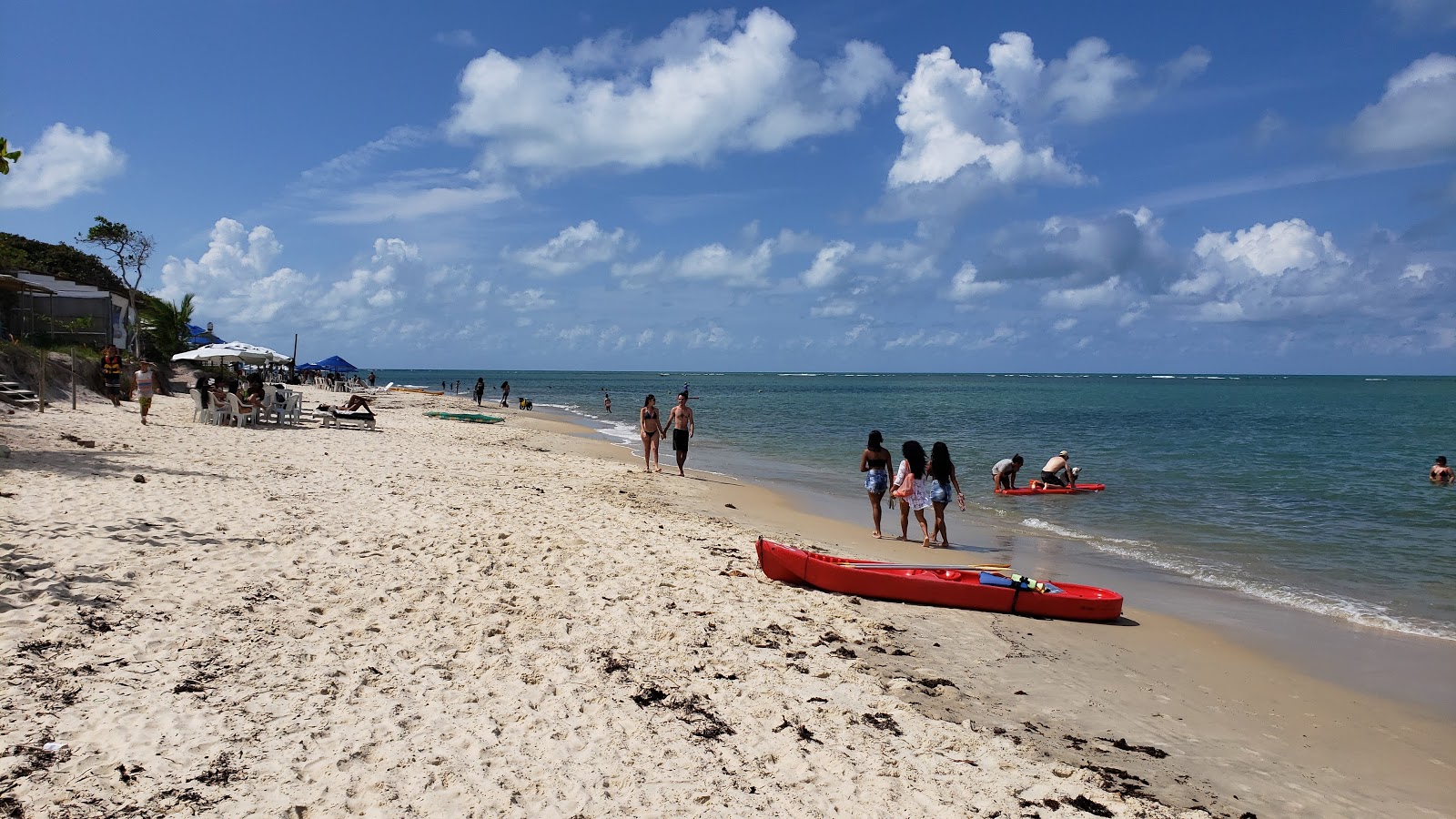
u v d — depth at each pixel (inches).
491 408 1839.3
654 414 767.7
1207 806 193.0
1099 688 269.0
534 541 385.4
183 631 228.2
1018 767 201.0
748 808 166.7
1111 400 3255.4
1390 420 1934.1
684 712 212.7
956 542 511.8
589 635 262.1
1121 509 648.4
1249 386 6318.9
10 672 189.2
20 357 885.8
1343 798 204.1
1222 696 269.4
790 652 267.9
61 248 1732.3
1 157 273.7
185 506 383.6
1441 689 281.3
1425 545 515.8
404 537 368.8
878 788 181.2
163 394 1216.8
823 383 7140.8
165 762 160.2
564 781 170.1
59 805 142.0
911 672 267.0
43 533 302.8
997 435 1402.6
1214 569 452.4
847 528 545.0
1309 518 610.5
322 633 240.5
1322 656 312.8
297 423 973.2
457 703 202.8
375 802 154.3
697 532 465.7
